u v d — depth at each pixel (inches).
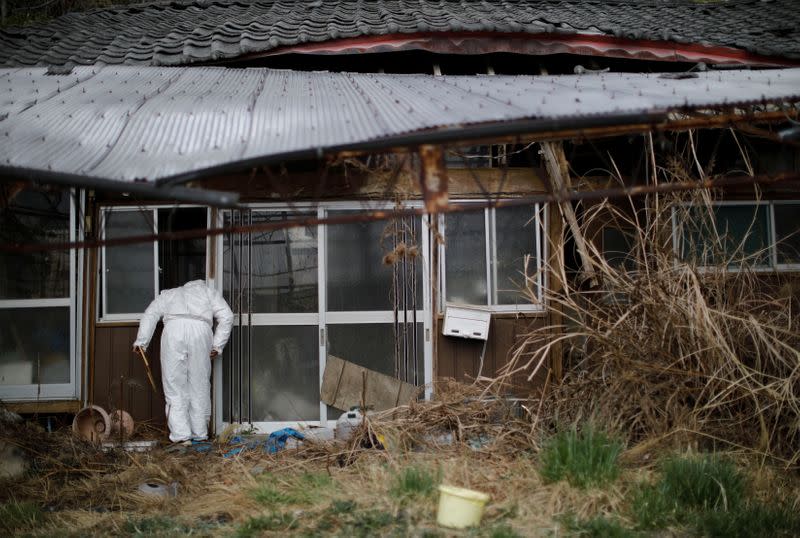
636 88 220.2
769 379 249.6
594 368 264.5
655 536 189.3
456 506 192.4
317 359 305.1
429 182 171.8
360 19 338.0
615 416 246.2
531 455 236.5
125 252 305.4
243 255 305.6
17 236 298.2
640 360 249.8
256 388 303.1
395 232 305.4
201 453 267.9
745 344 257.1
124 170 162.6
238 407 301.9
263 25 349.4
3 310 298.0
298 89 249.9
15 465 244.7
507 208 310.5
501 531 184.5
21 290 299.0
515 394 298.0
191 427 289.6
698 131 314.0
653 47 318.7
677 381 246.5
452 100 207.3
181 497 225.9
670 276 263.9
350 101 219.8
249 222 305.0
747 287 277.1
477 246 310.0
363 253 307.3
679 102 183.0
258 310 304.8
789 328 251.0
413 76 281.3
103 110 219.9
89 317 300.4
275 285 305.9
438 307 307.6
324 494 217.8
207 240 304.3
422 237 307.3
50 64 309.9
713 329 248.1
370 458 242.1
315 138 171.5
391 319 306.5
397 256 293.0
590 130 193.0
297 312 305.4
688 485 208.4
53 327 299.7
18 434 255.9
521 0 388.5
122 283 305.6
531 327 306.7
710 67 319.6
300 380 304.5
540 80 256.1
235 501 217.8
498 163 311.1
